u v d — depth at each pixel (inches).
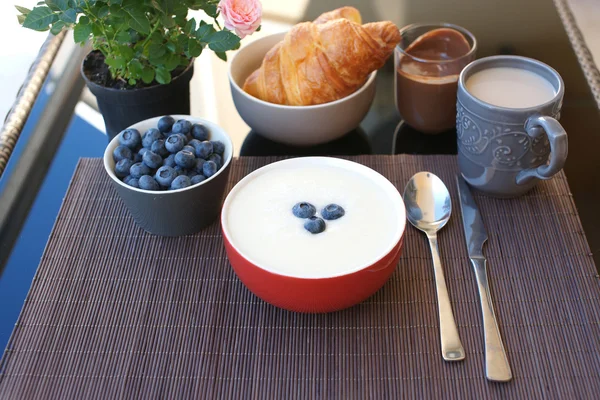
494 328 28.0
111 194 35.9
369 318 28.9
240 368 27.2
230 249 27.4
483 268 30.7
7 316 30.5
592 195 35.2
